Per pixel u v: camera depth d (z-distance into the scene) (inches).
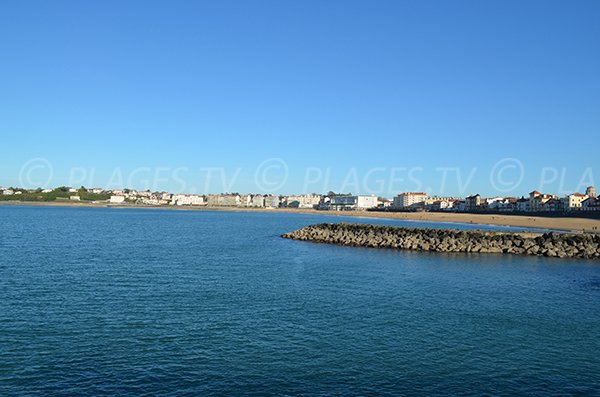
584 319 1237.7
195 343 1007.0
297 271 1964.8
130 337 1037.2
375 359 933.2
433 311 1296.8
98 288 1533.0
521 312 1301.7
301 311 1275.8
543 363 928.3
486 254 2642.7
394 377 851.4
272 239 3668.8
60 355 926.4
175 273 1857.8
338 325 1149.7
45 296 1405.0
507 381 843.4
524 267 2143.2
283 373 859.4
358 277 1820.9
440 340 1050.1
